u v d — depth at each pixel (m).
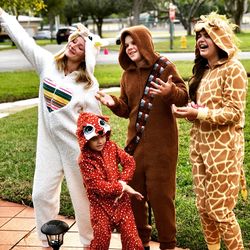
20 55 28.44
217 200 3.49
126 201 3.53
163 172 3.76
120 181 3.47
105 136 3.51
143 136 3.77
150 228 4.00
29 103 12.12
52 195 3.99
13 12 22.78
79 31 3.83
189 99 3.74
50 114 3.86
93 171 3.44
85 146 3.46
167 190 3.78
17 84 14.97
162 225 3.83
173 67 3.76
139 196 3.48
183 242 4.21
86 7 52.31
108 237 3.47
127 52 3.75
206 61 3.61
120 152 3.60
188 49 28.70
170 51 26.81
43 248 4.18
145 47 3.71
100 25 54.12
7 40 49.47
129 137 3.85
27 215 5.00
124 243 3.50
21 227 4.70
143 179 3.82
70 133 3.84
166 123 3.74
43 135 3.96
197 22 3.53
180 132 7.97
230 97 3.37
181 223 4.56
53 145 3.94
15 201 5.38
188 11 54.03
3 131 8.73
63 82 3.85
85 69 3.91
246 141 7.22
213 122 3.36
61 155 3.91
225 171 3.45
